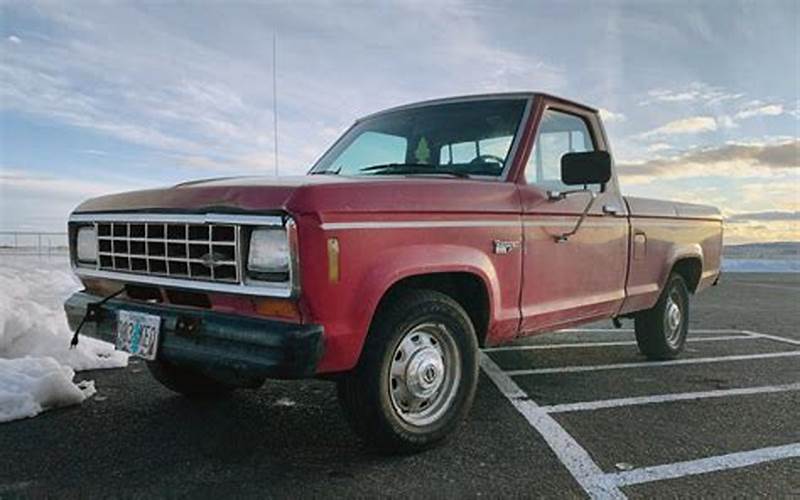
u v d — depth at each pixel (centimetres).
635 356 579
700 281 588
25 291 762
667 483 276
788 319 876
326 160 446
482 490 265
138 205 300
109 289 329
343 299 258
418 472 284
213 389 408
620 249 454
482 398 420
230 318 262
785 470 293
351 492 261
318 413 377
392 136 428
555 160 405
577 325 419
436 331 311
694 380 479
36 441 319
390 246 280
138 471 281
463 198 319
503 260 342
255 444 320
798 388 454
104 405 388
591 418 374
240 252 258
